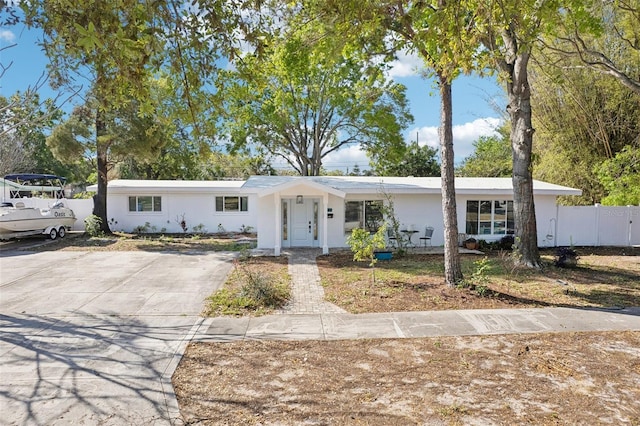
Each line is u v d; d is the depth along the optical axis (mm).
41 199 21922
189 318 7262
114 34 3656
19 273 11320
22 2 4031
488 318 7160
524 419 4004
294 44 9703
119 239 18891
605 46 16484
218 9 4191
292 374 5023
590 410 4180
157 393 4551
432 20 4645
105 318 7254
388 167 30594
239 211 22031
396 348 5840
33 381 4828
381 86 24688
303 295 8930
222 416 4086
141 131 18172
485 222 17250
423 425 3900
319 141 28469
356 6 4840
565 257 12008
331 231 16641
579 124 18625
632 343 6031
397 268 12031
